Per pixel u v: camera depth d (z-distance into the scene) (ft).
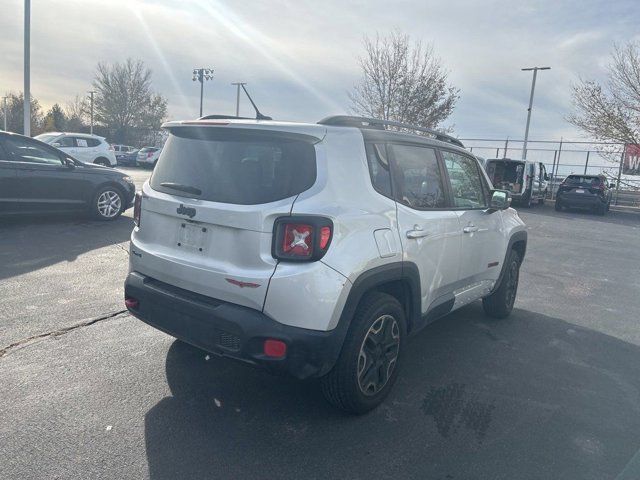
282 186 10.08
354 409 11.19
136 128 201.16
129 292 11.89
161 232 11.57
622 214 75.92
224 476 9.12
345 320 10.29
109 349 14.07
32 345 14.07
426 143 13.70
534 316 19.67
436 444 10.46
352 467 9.57
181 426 10.61
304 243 9.71
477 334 17.19
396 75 84.94
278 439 10.35
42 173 30.01
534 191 78.38
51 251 24.64
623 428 11.46
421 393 12.69
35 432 10.07
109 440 9.96
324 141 10.52
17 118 231.71
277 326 9.71
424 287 12.82
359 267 10.36
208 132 11.38
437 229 13.10
